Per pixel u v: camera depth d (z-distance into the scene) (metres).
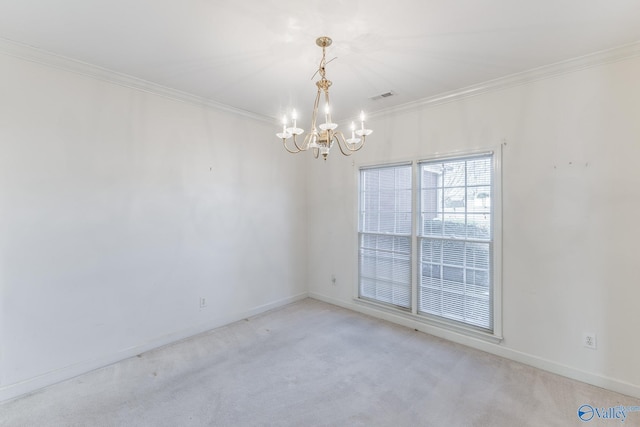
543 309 2.64
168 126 3.12
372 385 2.42
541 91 2.64
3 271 2.23
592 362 2.42
